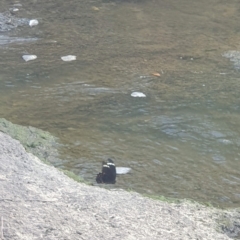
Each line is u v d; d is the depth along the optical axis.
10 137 7.55
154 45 12.24
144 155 8.02
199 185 7.31
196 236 5.63
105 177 7.31
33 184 6.26
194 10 14.76
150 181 7.36
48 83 10.30
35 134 8.35
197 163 7.85
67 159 7.84
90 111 9.25
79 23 13.66
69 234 5.28
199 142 8.40
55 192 6.12
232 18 14.19
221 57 11.60
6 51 11.85
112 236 5.33
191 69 10.97
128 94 9.85
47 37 12.72
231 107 9.45
